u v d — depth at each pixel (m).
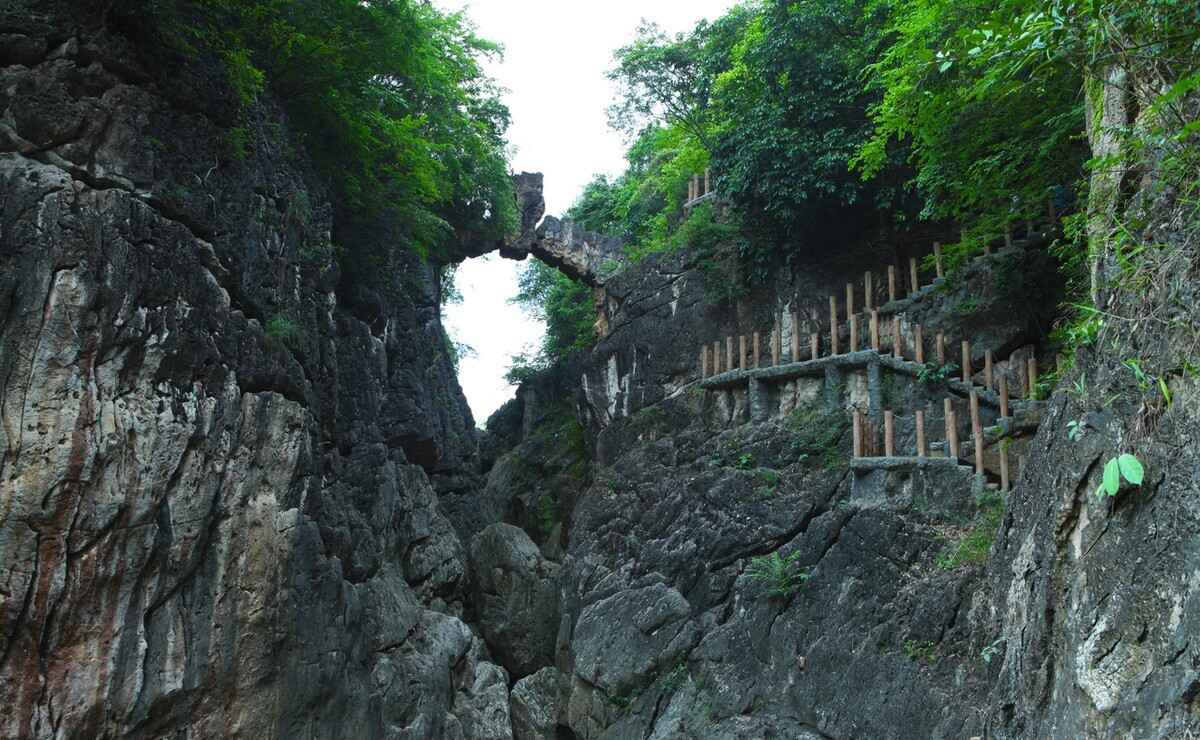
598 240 33.12
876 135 18.36
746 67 23.12
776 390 22.66
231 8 15.12
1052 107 14.42
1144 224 8.34
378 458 21.75
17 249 11.19
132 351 12.06
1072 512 9.16
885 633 17.02
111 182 12.16
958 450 18.09
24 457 11.02
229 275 14.02
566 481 29.33
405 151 20.81
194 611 13.11
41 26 11.86
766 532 20.36
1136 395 8.24
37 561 11.12
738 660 19.31
